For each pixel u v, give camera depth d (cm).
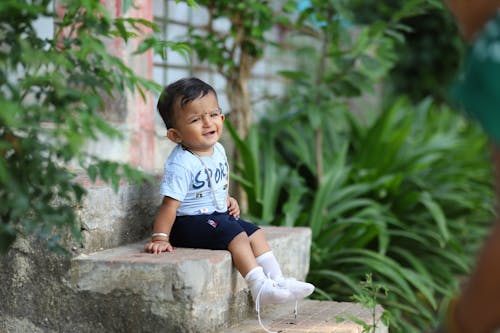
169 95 290
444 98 796
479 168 607
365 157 519
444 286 454
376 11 679
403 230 479
